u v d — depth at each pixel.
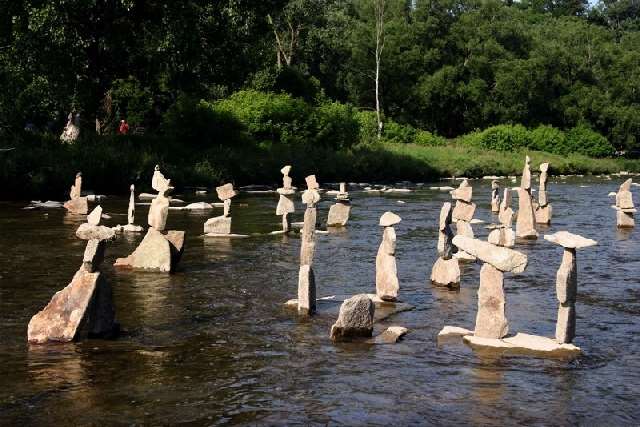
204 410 9.46
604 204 40.00
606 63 99.06
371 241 24.67
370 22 95.06
